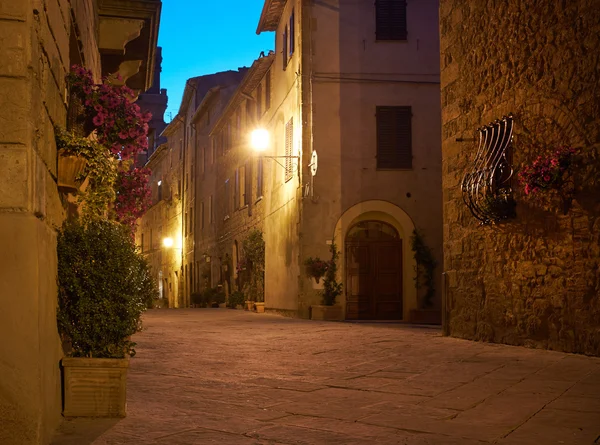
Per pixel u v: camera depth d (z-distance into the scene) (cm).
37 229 427
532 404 624
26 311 419
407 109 1891
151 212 5291
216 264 3325
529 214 1000
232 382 758
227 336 1277
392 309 1866
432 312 1777
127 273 575
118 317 566
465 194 1161
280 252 2159
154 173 5275
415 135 1888
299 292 1869
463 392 691
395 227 1889
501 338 1065
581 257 896
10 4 432
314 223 1852
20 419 415
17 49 431
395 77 1894
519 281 1023
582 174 893
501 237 1070
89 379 551
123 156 708
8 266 418
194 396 673
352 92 1884
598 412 586
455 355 948
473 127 1163
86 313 558
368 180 1870
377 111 1884
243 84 2661
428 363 882
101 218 654
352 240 1880
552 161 909
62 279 556
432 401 652
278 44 2280
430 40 1906
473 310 1145
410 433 530
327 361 920
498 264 1077
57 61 562
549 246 958
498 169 1055
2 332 415
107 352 568
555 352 932
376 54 1897
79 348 569
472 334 1145
